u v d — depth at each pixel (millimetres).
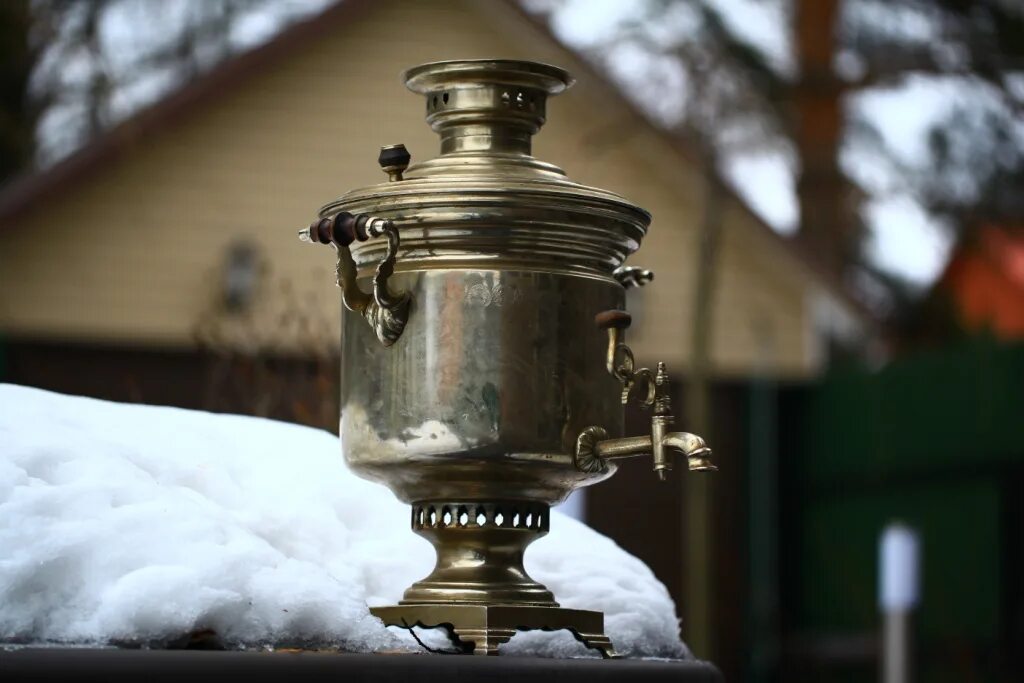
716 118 12656
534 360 2373
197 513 2287
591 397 2416
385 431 2391
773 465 14062
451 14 14430
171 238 13664
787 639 13859
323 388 6484
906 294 18984
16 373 12211
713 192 12242
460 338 2361
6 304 13273
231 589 2191
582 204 2389
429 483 2416
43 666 1968
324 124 14109
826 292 15141
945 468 12539
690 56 12680
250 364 7000
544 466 2387
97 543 2178
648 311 14750
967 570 12281
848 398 13539
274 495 2809
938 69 15500
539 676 2299
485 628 2379
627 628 2945
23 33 13961
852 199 16281
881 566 13000
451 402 2355
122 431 2709
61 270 13422
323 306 13328
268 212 13883
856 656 13117
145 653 2021
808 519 13875
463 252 2385
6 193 13328
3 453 2311
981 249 18266
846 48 15617
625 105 14266
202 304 13594
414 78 2561
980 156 16500
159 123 13570
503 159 2498
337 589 2309
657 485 13938
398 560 2865
